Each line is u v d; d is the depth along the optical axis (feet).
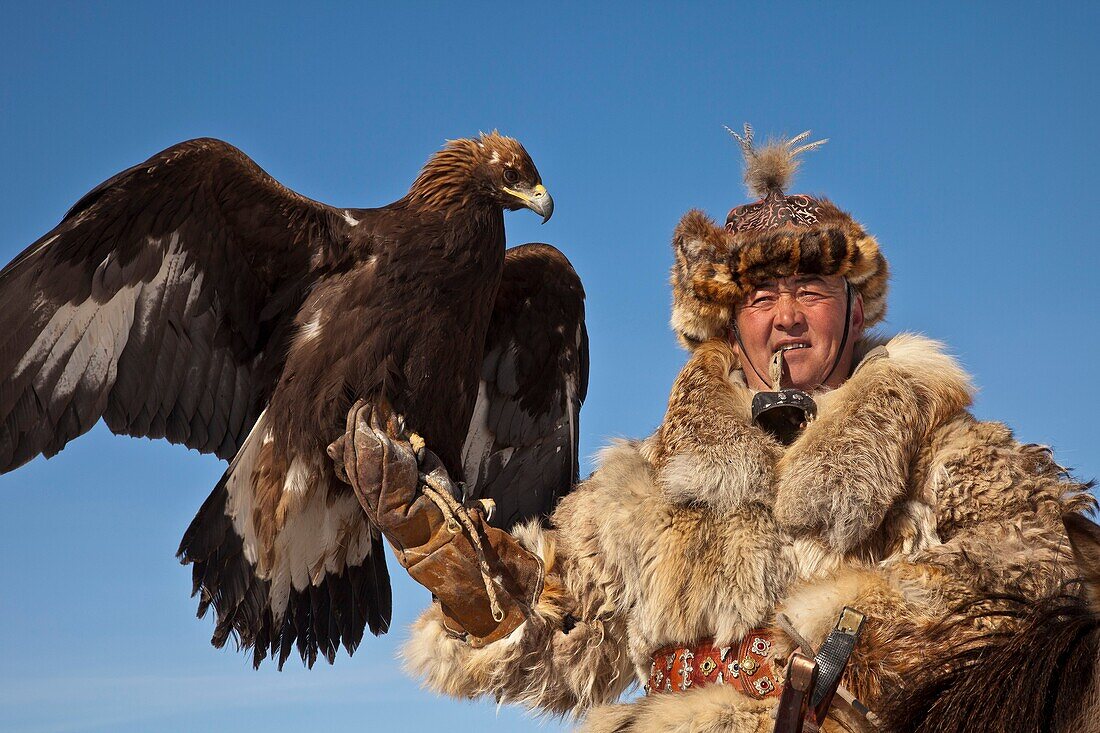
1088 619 5.78
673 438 8.63
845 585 7.30
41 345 9.67
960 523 7.52
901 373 8.01
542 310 12.23
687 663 8.30
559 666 9.14
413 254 10.44
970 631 6.70
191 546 10.36
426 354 10.40
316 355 10.21
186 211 10.05
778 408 8.49
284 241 10.43
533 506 12.26
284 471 10.21
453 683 9.45
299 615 10.50
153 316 10.14
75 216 9.70
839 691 6.81
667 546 8.35
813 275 8.91
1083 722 5.52
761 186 9.70
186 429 10.41
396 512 8.49
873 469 7.66
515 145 11.09
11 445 9.52
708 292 9.16
